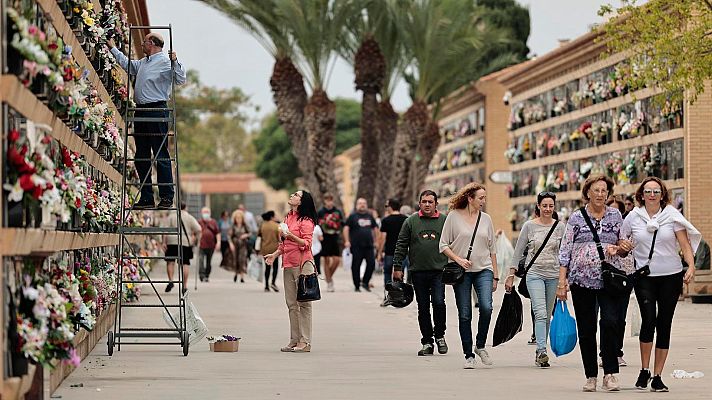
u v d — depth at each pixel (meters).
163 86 34.53
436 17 98.00
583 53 79.88
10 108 18.05
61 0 24.41
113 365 29.33
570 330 26.91
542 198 30.00
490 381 26.64
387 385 25.94
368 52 97.06
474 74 112.50
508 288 30.11
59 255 24.00
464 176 119.44
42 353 18.84
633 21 50.19
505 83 100.19
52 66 20.23
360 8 93.69
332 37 94.44
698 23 52.94
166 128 34.41
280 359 31.39
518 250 30.05
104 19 33.88
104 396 23.75
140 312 45.31
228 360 30.97
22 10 19.08
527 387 25.56
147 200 33.84
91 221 27.55
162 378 26.91
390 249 53.47
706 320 44.22
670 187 64.44
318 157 96.88
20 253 17.84
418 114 100.38
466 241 29.72
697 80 49.16
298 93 96.25
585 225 24.78
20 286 18.83
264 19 93.12
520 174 96.44
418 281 32.53
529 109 93.81
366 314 47.75
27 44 17.92
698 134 61.94
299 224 33.78
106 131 32.06
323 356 32.28
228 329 40.94
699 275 54.69
